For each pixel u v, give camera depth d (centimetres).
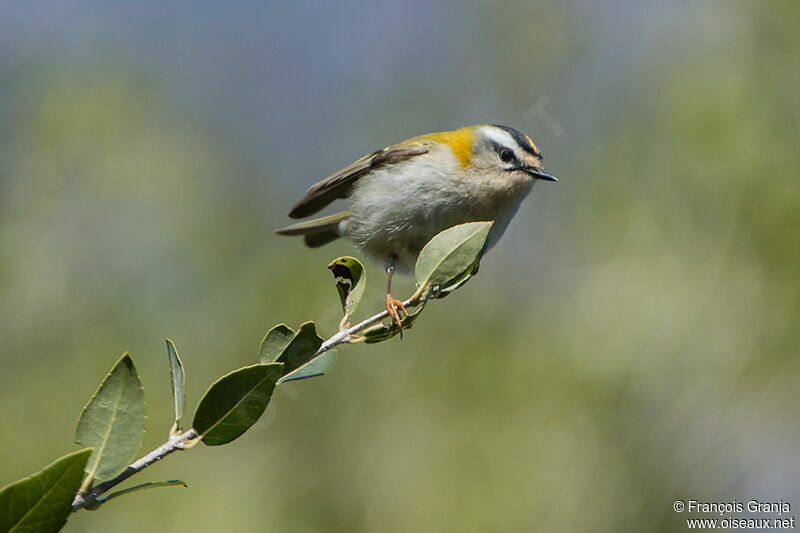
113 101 1278
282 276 1243
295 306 1212
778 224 1201
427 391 1202
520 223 1363
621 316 1219
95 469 349
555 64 1425
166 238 1255
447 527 1123
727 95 1242
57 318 1155
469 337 1243
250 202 1385
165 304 1214
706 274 1215
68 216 1209
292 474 1157
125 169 1251
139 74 1369
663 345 1195
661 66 1349
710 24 1318
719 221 1236
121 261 1216
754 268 1210
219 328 1230
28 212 1190
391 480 1159
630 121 1354
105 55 1337
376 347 1219
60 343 1150
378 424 1191
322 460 1171
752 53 1271
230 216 1334
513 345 1238
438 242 470
